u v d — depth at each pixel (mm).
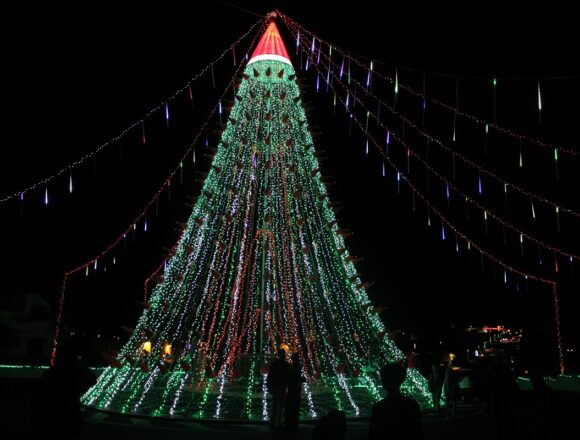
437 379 12547
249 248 14180
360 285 13656
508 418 7219
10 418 10492
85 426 9570
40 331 43281
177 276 13273
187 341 13438
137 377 14102
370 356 14383
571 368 33656
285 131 14508
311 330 13945
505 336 36281
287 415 9945
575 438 8984
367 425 10211
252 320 14352
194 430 9391
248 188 14195
